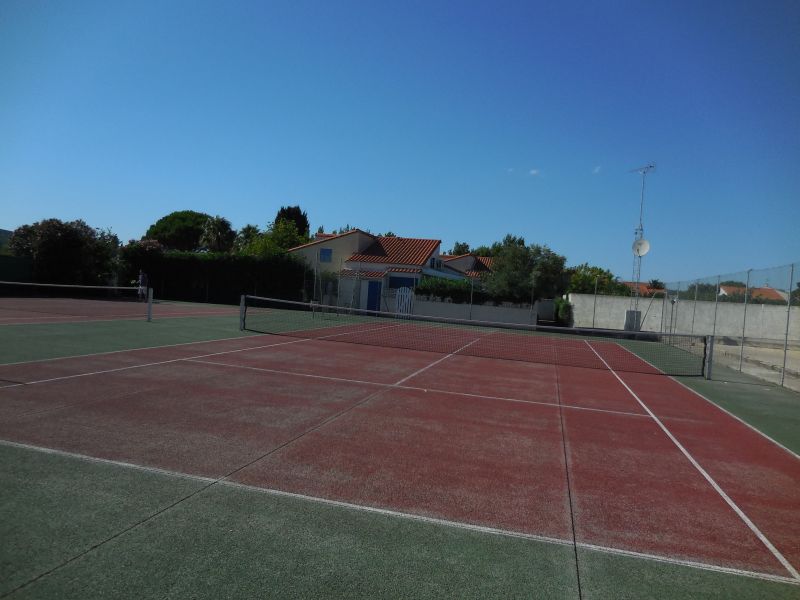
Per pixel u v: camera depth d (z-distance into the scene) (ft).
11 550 12.30
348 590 11.53
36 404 24.95
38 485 15.98
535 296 121.49
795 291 45.78
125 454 19.10
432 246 150.10
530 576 12.60
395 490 17.39
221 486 16.78
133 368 35.86
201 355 43.75
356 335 72.54
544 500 17.38
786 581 13.12
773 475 21.57
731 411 34.63
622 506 17.26
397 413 28.07
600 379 45.78
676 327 85.51
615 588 12.30
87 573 11.57
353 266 138.92
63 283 120.26
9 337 46.01
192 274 134.21
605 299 118.93
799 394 43.14
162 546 12.88
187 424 23.38
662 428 28.66
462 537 14.38
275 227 198.59
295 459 19.75
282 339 60.75
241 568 12.12
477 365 49.93
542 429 26.73
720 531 15.83
